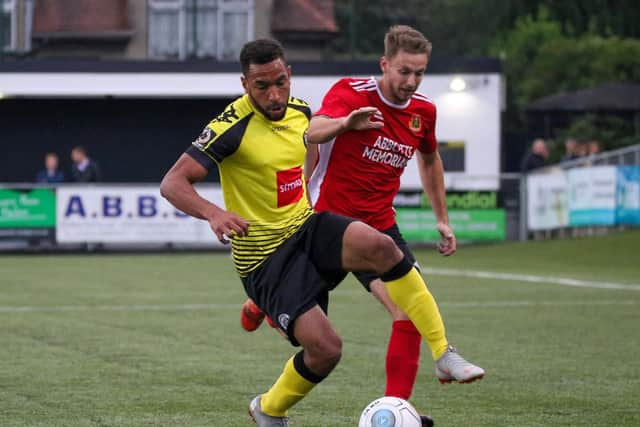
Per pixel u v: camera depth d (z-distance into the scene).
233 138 13.83
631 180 57.59
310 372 13.73
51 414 16.52
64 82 67.56
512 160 90.44
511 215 57.44
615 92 85.38
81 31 86.88
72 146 71.94
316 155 16.45
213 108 72.31
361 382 19.38
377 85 16.23
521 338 25.28
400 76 15.86
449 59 66.94
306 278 13.79
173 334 26.02
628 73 114.50
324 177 16.55
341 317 29.61
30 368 20.84
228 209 14.29
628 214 57.50
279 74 13.73
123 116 72.06
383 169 16.52
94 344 24.22
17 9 89.25
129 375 20.08
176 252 57.78
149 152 72.31
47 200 56.91
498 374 20.28
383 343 24.42
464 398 17.92
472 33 141.38
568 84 115.44
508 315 30.00
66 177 71.94
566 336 25.64
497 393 18.36
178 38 89.75
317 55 90.25
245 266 14.20
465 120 67.19
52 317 29.48
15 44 89.50
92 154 72.06
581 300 34.19
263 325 27.81
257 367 21.05
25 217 56.75
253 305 16.39
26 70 67.38
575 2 122.12
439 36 142.38
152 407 17.06
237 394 18.20
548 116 91.25
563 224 57.25
